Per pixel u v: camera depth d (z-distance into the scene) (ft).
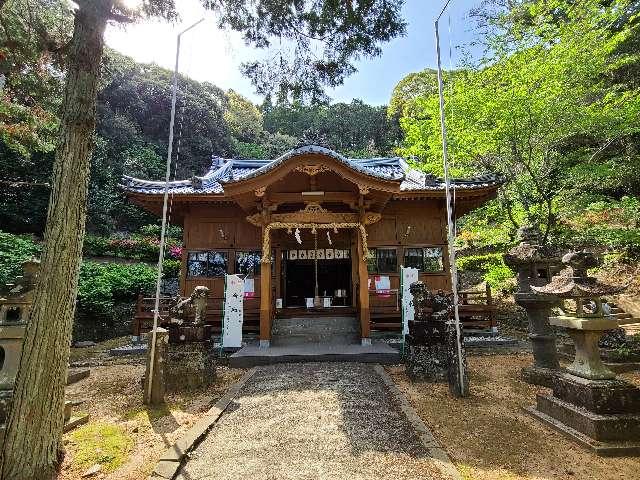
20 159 67.31
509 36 43.37
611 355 27.86
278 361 30.30
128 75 116.37
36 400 12.60
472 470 12.85
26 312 16.69
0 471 11.99
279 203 35.88
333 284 55.67
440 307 25.08
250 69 23.38
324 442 15.25
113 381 26.13
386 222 45.29
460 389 20.85
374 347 33.09
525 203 43.91
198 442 15.60
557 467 12.94
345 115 183.01
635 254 45.09
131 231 88.84
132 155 101.14
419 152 50.06
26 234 65.57
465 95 40.06
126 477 12.80
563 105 37.42
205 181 46.80
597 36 37.81
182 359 23.63
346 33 22.30
